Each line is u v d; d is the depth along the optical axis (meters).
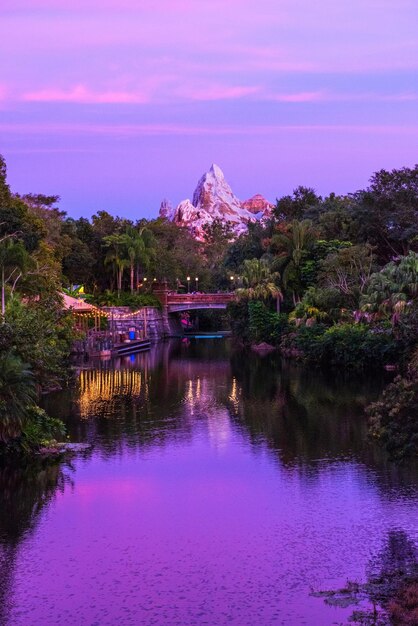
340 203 135.12
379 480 36.84
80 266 135.75
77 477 38.22
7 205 95.50
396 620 22.59
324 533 29.88
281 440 46.09
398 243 116.25
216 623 23.06
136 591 25.31
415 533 29.70
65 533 30.47
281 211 150.88
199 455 42.56
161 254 151.00
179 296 146.75
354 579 25.70
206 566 27.11
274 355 101.81
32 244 92.25
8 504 34.06
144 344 121.81
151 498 34.75
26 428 43.19
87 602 24.58
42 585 25.83
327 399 60.88
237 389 68.31
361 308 81.62
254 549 28.47
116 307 131.12
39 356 46.12
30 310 64.56
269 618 23.23
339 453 42.44
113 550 28.69
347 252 96.62
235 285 134.38
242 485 36.53
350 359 78.81
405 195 114.56
